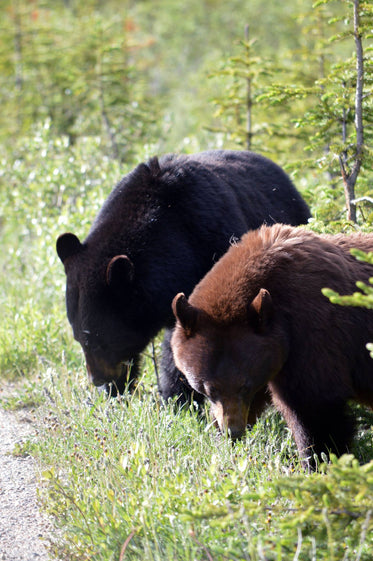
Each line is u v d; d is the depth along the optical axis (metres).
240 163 11.23
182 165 9.98
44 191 17.12
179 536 6.46
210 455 8.10
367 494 5.30
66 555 6.75
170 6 44.09
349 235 8.41
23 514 7.77
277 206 11.30
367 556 5.71
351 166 11.10
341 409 7.65
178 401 9.87
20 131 24.47
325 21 16.14
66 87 23.97
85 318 9.66
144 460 7.65
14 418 10.51
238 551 5.84
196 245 9.66
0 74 27.36
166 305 9.62
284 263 7.73
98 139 18.00
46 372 10.52
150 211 9.70
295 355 7.59
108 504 7.14
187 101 32.31
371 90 10.30
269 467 7.54
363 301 5.52
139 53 37.50
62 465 8.57
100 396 9.67
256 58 15.98
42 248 14.91
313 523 5.54
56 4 36.44
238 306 7.57
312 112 11.08
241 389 7.45
